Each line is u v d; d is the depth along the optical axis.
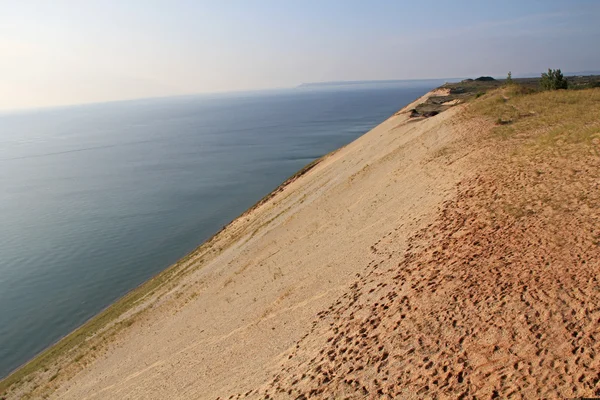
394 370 9.41
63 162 120.69
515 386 7.61
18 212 68.75
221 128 193.75
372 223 20.48
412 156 29.02
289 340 13.95
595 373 7.17
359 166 36.53
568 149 17.23
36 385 23.80
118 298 38.47
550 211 12.92
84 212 66.50
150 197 72.69
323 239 22.38
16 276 45.19
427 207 18.14
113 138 182.12
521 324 8.88
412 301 11.53
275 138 139.62
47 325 35.69
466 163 21.09
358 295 13.92
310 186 39.75
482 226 13.79
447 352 9.13
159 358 19.23
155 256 47.31
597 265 9.70
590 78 118.94
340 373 10.30
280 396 10.77
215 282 25.78
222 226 54.66
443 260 12.87
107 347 24.30
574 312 8.64
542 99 30.69
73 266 46.72
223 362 15.28
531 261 10.83
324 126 165.88
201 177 85.88
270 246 26.83
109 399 17.67
